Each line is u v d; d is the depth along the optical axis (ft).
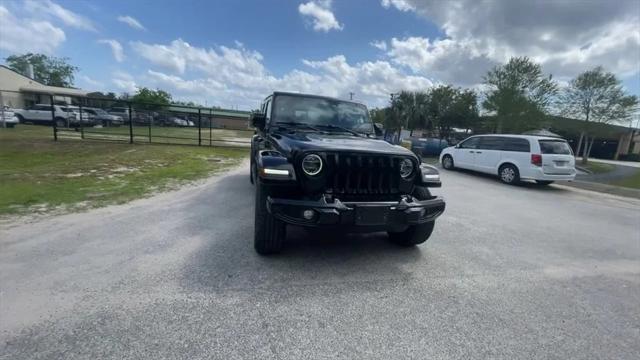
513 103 89.61
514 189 29.89
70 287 8.18
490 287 9.73
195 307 7.67
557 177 30.53
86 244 10.94
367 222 9.46
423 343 6.93
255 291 8.58
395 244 12.77
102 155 33.53
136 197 17.65
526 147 31.53
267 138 13.97
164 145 48.19
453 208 20.26
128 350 6.12
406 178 10.52
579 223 18.57
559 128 104.73
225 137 71.46
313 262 10.61
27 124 76.59
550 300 9.15
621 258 13.07
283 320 7.41
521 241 14.40
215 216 14.85
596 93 88.58
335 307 8.09
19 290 7.92
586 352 6.97
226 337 6.70
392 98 122.52
